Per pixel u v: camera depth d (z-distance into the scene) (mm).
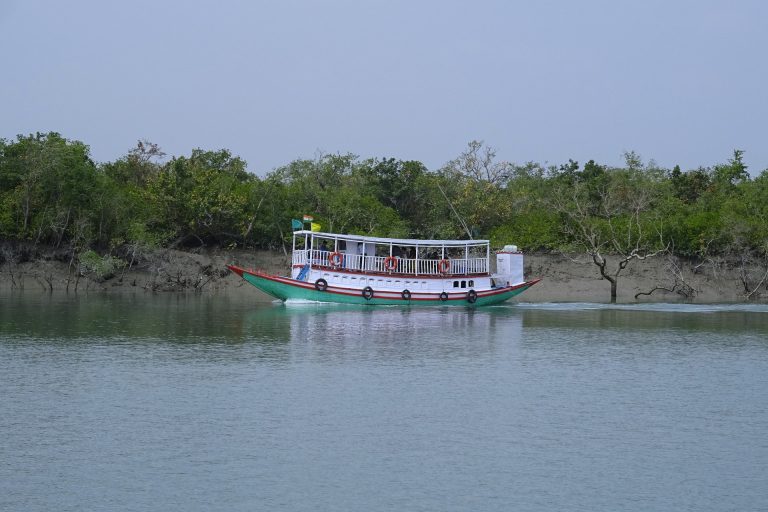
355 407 28125
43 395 29234
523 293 79062
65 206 76312
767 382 33125
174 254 79312
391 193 91562
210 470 21797
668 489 20969
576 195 84062
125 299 66625
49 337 42531
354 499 20016
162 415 26766
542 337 45219
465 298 62750
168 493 20219
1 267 75688
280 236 84250
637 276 80812
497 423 26453
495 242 85000
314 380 32344
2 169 76812
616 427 26219
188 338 42719
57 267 76812
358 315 54844
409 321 51906
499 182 95625
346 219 84188
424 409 28016
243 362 35938
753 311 61562
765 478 21812
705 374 34719
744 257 79625
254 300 67375
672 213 87062
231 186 84000
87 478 21141
